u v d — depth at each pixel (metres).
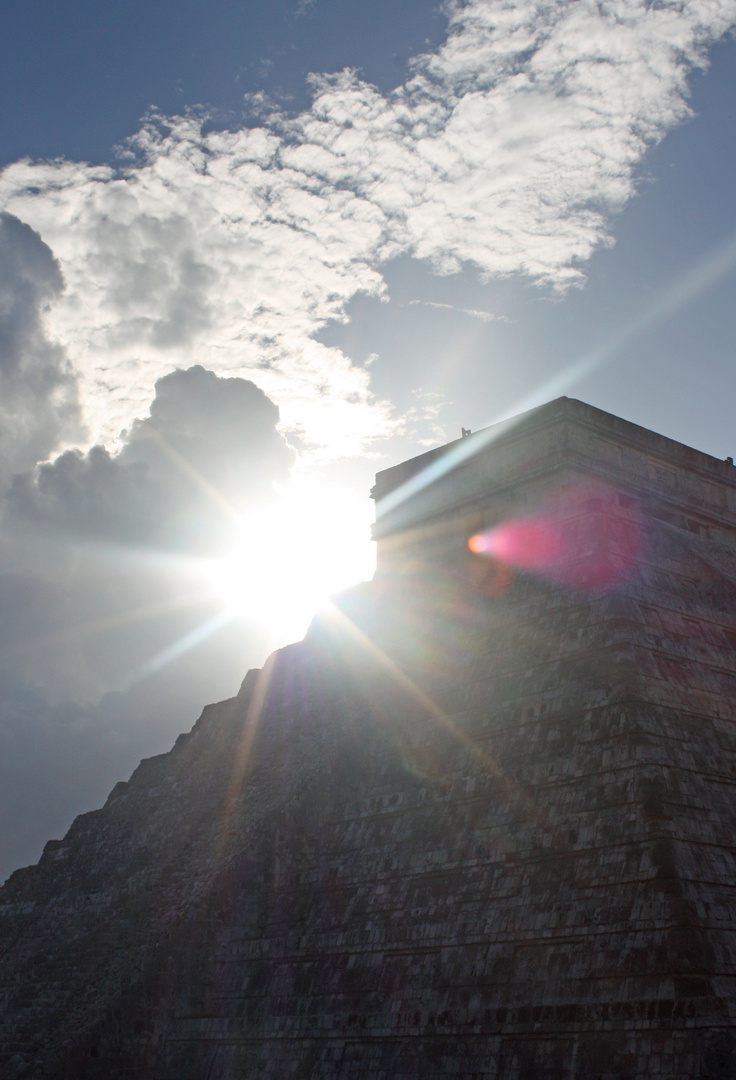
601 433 47.25
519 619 43.06
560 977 32.50
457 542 49.06
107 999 40.53
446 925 36.47
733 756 37.00
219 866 43.69
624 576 40.72
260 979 40.22
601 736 36.22
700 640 40.41
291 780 46.72
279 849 43.12
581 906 33.28
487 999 33.81
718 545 49.66
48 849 58.56
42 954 48.72
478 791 39.06
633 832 33.38
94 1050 39.38
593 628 39.28
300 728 50.09
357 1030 36.44
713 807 34.69
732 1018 29.62
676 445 50.19
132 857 51.69
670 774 34.53
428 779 41.50
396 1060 34.97
